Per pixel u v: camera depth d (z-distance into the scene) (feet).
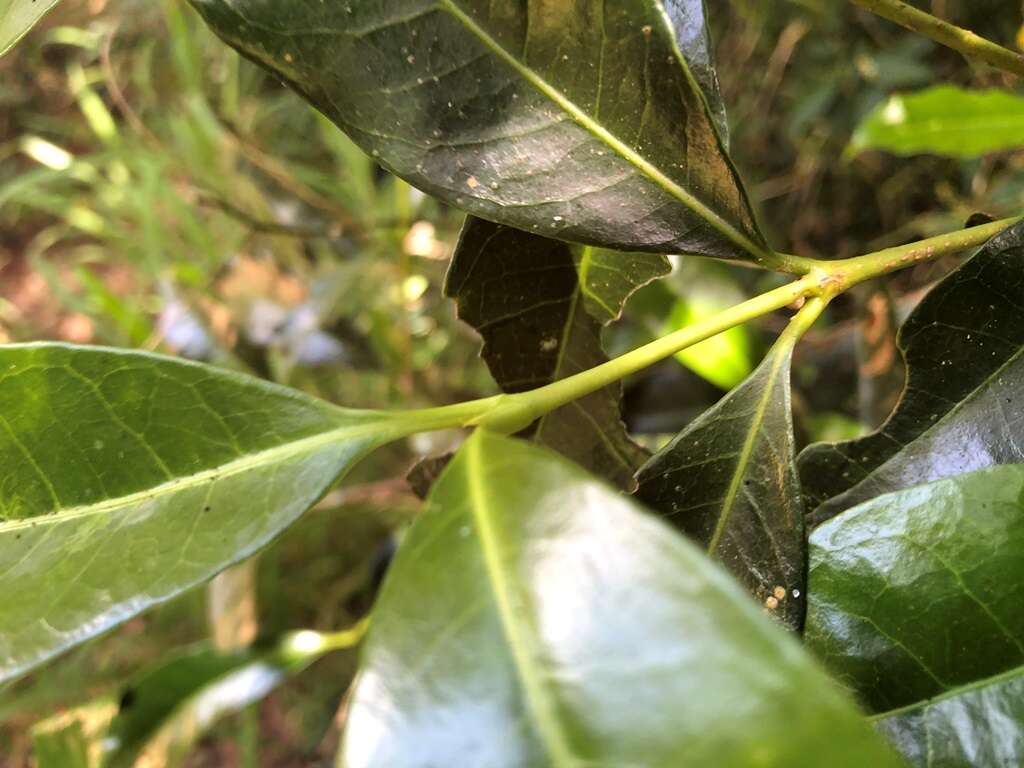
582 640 0.20
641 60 0.30
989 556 0.28
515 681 0.19
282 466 0.29
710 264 0.85
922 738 0.27
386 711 0.20
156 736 0.81
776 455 0.31
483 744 0.19
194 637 1.41
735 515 0.32
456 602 0.21
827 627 0.29
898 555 0.29
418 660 0.21
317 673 1.43
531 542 0.21
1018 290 0.33
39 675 1.36
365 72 0.29
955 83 1.18
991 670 0.27
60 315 2.01
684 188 0.31
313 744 1.29
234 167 1.53
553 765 0.18
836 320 1.10
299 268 1.44
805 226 1.42
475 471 0.23
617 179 0.31
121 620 0.27
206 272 1.39
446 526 0.22
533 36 0.30
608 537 0.21
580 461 0.46
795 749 0.17
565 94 0.31
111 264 2.04
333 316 1.23
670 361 0.96
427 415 0.29
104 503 0.29
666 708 0.18
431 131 0.30
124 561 0.28
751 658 0.18
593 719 0.18
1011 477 0.28
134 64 1.86
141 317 1.42
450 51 0.30
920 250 0.32
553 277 0.44
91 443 0.29
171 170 1.61
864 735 0.17
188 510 0.28
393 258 1.28
